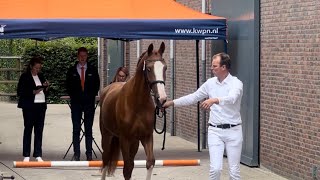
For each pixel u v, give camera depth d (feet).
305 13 35.50
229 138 27.45
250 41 42.16
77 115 43.55
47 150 49.88
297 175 36.45
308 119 35.14
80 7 42.52
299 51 36.17
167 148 51.13
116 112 32.71
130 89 31.81
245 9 42.93
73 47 91.91
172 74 58.65
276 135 39.14
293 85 36.91
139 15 42.22
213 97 27.63
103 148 35.06
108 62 87.40
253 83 41.57
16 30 39.91
